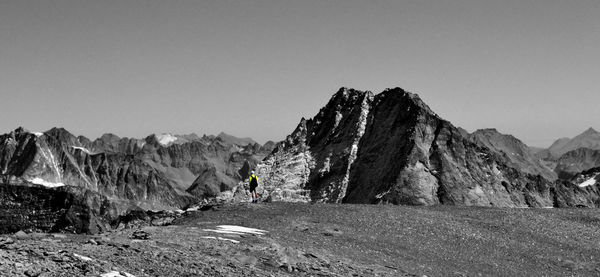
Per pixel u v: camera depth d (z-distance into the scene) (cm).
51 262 1984
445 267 3694
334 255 3438
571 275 3931
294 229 4147
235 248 3038
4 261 1862
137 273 2111
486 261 3981
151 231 3312
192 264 2436
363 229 4341
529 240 4550
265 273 2600
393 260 3634
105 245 2562
